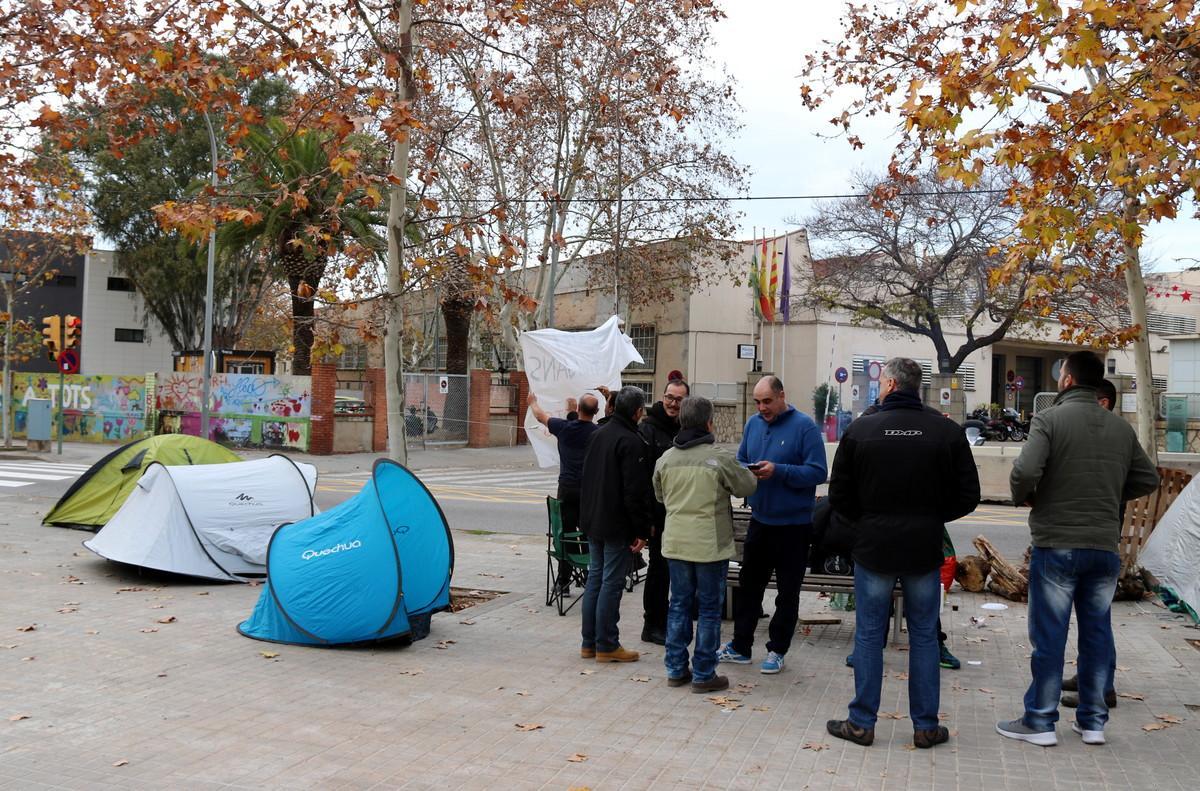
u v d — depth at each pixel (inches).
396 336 367.9
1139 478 210.7
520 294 363.3
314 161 930.7
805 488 263.4
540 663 274.1
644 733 213.5
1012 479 209.8
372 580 287.3
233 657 274.1
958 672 270.7
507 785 181.9
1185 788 182.7
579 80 844.6
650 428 308.8
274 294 1290.6
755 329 1557.6
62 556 442.3
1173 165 291.7
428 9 394.3
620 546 271.4
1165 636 316.2
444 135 392.2
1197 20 303.1
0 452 1075.9
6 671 254.5
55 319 1036.5
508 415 1376.7
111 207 1588.3
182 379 1234.0
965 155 306.8
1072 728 220.4
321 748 200.4
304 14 363.6
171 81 357.7
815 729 217.8
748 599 274.2
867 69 421.7
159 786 178.1
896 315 1414.9
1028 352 1962.4
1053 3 286.5
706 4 552.1
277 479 427.8
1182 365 1226.0
